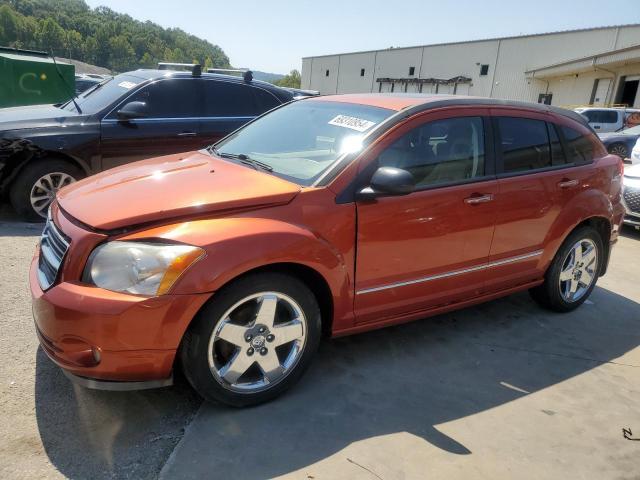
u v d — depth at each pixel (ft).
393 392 10.03
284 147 11.38
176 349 8.08
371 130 10.30
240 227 8.42
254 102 22.47
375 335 12.28
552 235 13.12
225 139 13.30
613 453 8.77
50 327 7.92
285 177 10.00
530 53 123.44
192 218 8.39
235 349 8.81
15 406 8.77
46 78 31.55
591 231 14.08
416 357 11.43
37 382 9.47
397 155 10.34
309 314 9.32
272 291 8.79
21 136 17.79
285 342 9.21
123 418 8.73
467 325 13.25
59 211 9.21
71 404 8.96
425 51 155.12
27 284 13.43
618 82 94.12
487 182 11.58
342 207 9.47
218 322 8.36
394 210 10.05
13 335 10.94
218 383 8.66
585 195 13.61
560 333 13.16
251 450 8.13
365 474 7.81
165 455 7.96
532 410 9.82
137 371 8.00
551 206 12.85
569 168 13.38
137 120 19.92
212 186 9.30
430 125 10.91
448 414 9.48
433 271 11.05
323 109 12.22
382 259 10.16
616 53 87.15
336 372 10.56
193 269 7.90
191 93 21.17
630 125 64.18
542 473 8.17
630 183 22.89
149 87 20.40
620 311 14.87
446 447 8.57
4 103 30.76
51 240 9.00
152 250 7.86
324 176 9.65
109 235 8.05
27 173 18.34
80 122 18.98
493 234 11.85
